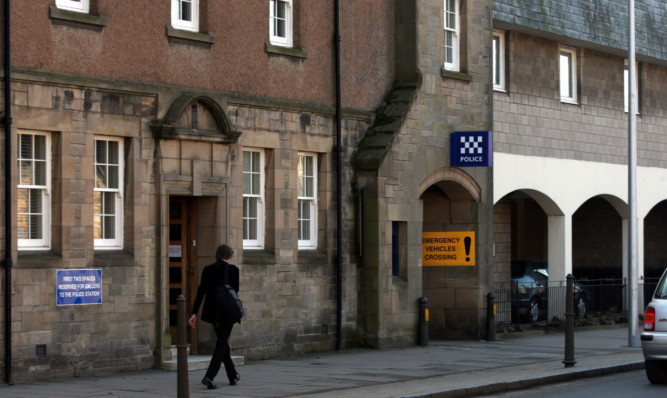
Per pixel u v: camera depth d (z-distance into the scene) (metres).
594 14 28.84
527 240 34.25
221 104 18.59
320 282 20.81
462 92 23.80
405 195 22.22
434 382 15.96
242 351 19.09
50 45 16.19
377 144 21.61
